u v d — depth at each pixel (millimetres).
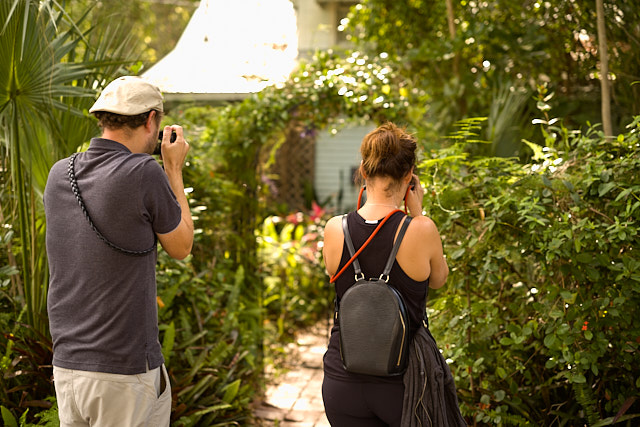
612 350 2707
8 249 3117
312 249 6672
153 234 1979
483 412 2766
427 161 2990
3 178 3188
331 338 2068
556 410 2764
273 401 4316
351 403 1978
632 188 2459
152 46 10617
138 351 1920
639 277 2430
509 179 2873
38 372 2867
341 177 10008
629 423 2621
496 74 5184
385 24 5824
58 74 2869
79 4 3979
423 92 5434
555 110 4797
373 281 1947
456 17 5531
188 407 3217
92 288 1905
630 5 4035
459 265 2900
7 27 2596
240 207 4578
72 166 1988
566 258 2643
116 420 1920
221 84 6102
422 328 2016
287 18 6461
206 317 3945
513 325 2711
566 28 4676
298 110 4504
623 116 4551
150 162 1953
